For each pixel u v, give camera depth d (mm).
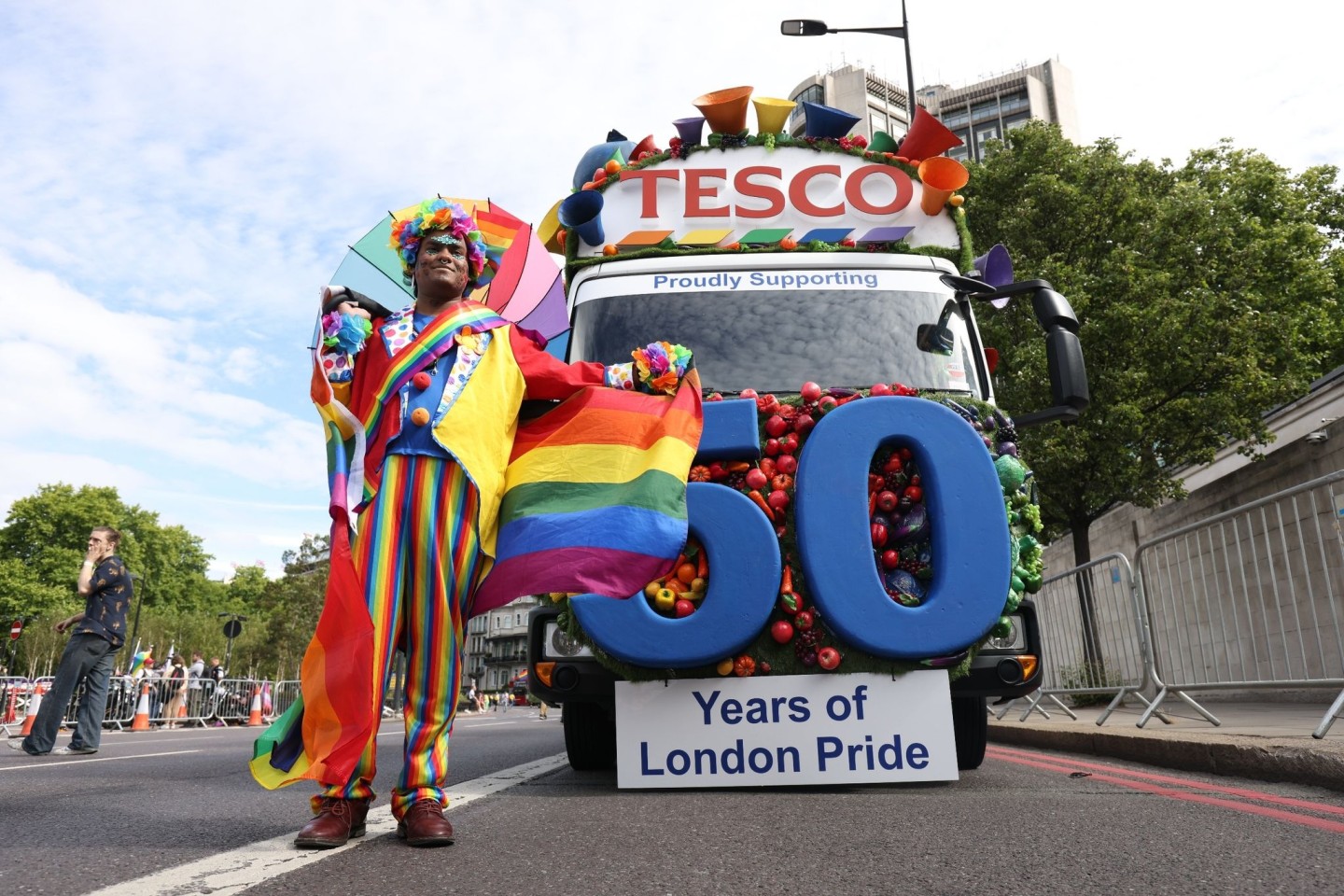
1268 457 12336
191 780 4656
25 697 14703
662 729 3703
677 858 2352
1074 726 6203
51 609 52250
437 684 2568
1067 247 14602
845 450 3789
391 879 2088
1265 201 19125
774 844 2539
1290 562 5121
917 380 4328
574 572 2676
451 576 2566
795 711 3695
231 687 19031
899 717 3691
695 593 3719
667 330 4469
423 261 2809
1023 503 3898
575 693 3744
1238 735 4586
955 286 4449
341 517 2482
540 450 2865
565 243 4945
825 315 4492
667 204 4789
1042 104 87125
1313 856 2328
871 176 4836
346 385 2688
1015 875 2148
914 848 2459
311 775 2334
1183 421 13383
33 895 1942
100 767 5492
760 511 3717
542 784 4098
